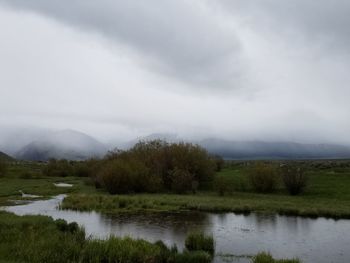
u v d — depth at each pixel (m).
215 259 20.11
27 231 21.59
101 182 62.81
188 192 57.47
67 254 17.03
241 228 29.52
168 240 24.48
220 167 85.81
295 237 26.38
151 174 61.62
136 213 36.78
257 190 56.47
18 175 98.50
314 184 57.62
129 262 17.39
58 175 106.88
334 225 31.39
